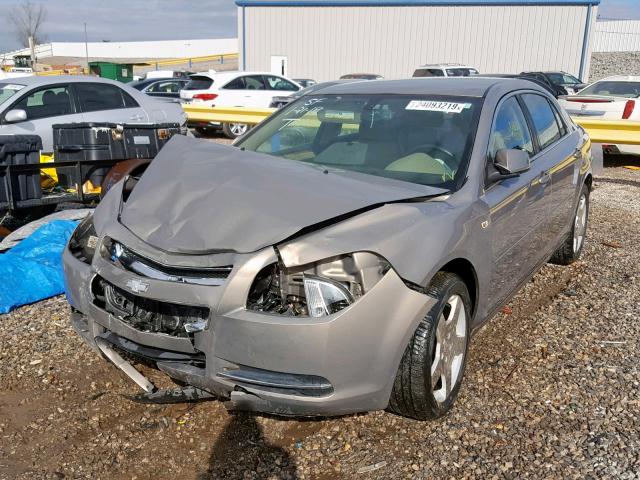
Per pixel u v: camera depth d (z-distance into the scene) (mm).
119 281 2746
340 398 2576
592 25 28188
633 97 11516
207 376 2619
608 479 2637
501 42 29562
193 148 3576
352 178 3287
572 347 3887
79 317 3229
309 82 26188
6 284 4441
